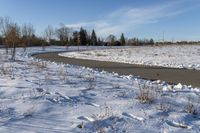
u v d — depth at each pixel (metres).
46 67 18.41
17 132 5.55
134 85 11.65
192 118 6.88
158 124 6.29
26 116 6.48
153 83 13.45
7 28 35.78
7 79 11.59
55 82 11.12
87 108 7.24
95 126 5.98
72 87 10.08
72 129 5.80
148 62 31.38
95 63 30.58
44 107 7.16
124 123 6.23
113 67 25.20
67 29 106.12
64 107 7.27
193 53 47.00
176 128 6.10
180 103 8.30
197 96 9.59
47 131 5.65
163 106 7.66
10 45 34.47
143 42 128.25
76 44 109.06
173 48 64.12
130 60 34.97
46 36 94.94
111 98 8.43
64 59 37.91
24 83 10.50
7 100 7.74
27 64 20.47
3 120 6.17
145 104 7.82
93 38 119.88
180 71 21.45
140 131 5.85
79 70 18.44
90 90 9.62
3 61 22.66
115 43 122.94
